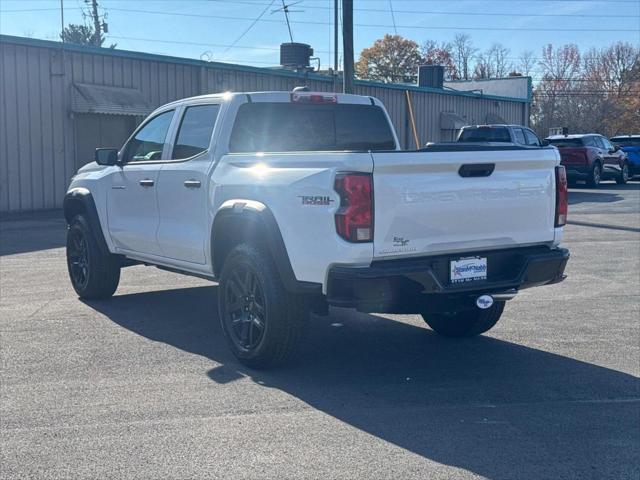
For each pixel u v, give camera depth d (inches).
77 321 317.7
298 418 210.7
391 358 270.2
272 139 287.7
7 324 311.1
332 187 219.5
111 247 338.0
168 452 187.6
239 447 190.9
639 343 289.1
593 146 1155.3
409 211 223.0
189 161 287.0
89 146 847.1
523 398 229.1
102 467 179.5
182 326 310.8
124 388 233.8
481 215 235.8
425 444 193.9
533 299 369.1
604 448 192.7
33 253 508.1
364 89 1187.9
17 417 210.1
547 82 2849.4
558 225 255.9
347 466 180.4
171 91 921.5
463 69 2992.1
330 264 221.5
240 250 250.5
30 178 794.2
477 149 237.8
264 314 242.7
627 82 2738.7
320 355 273.1
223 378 244.7
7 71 768.9
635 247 542.9
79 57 824.9
